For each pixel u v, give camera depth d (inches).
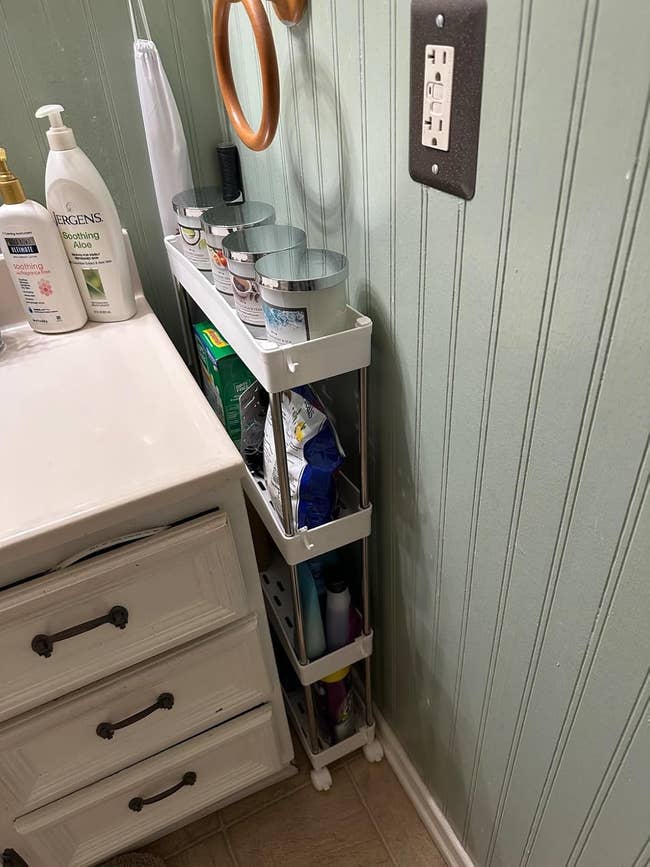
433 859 42.8
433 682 36.8
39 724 29.9
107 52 36.9
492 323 21.7
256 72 33.7
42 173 38.8
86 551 26.3
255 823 45.0
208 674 33.9
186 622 30.3
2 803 31.5
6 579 25.5
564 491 21.0
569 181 16.8
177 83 39.5
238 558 30.5
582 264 17.3
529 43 16.5
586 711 24.0
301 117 30.1
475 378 23.6
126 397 31.2
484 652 29.9
